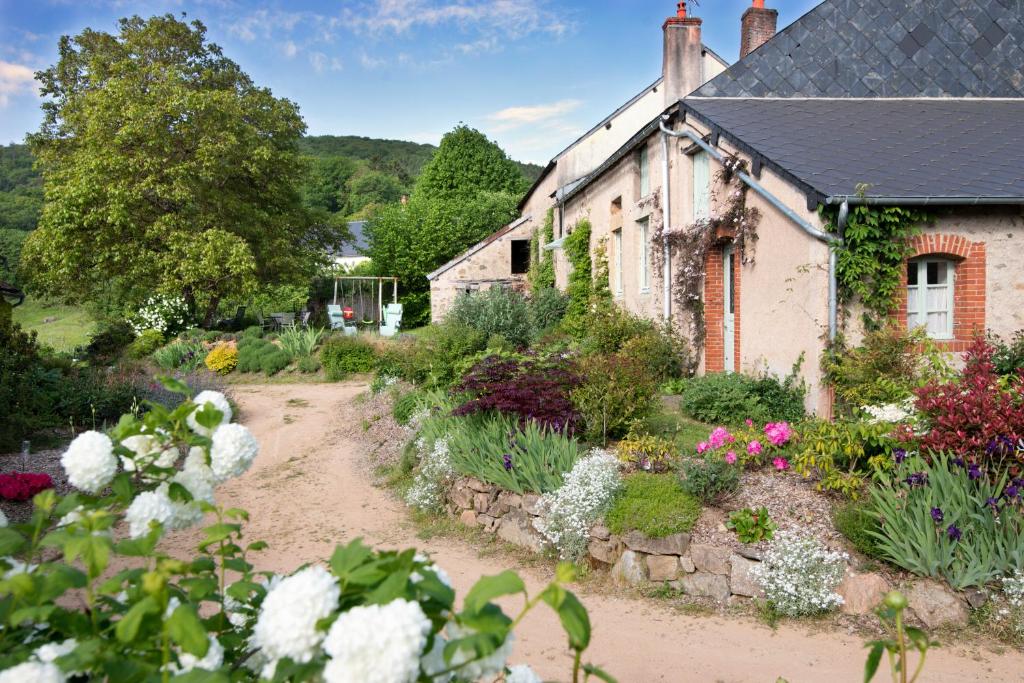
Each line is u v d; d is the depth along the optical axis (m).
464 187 38.12
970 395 5.37
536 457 6.34
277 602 1.24
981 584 4.46
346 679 1.11
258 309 29.47
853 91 11.84
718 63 16.83
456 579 5.33
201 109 21.39
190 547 5.98
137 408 10.95
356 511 7.38
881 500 4.92
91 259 21.67
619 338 12.10
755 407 8.30
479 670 1.32
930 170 8.20
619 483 5.69
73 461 1.68
